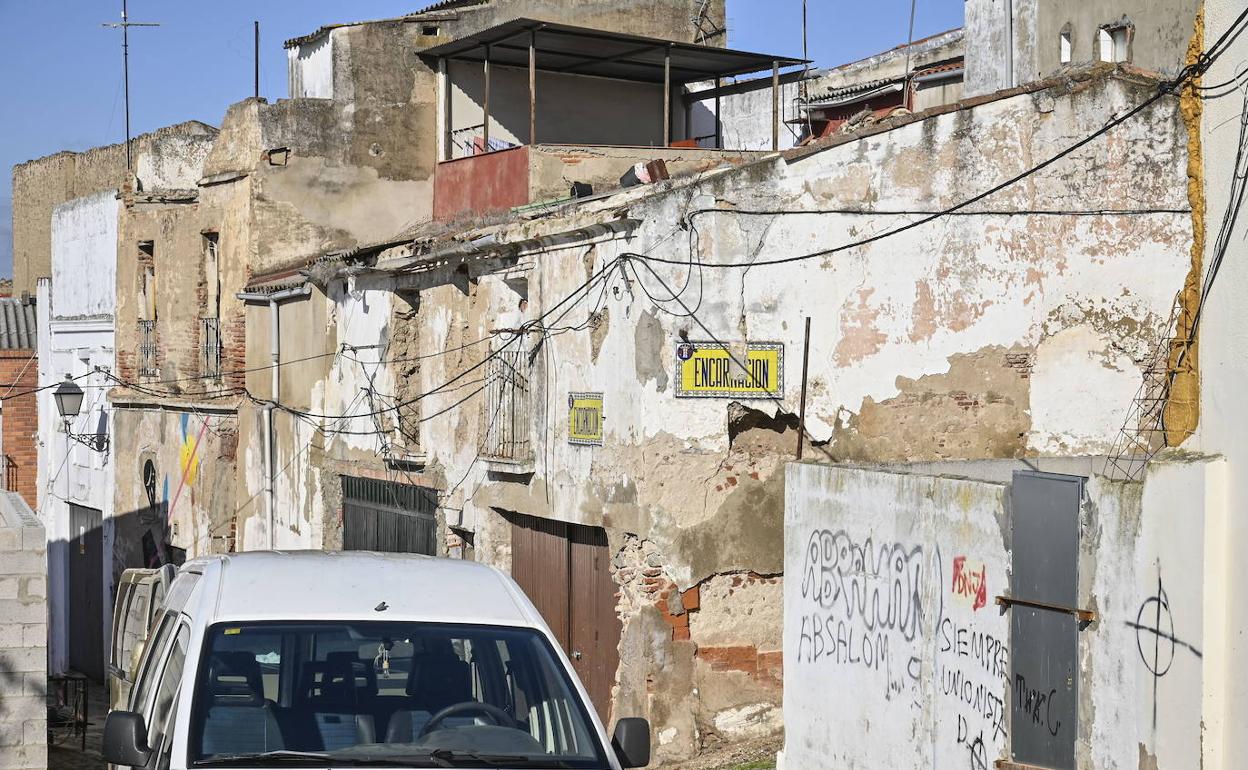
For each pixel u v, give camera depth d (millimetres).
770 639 14234
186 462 26453
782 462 14305
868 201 14406
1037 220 14680
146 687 7223
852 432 14367
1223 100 8492
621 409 14266
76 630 32219
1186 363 8734
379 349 19781
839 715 11086
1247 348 7977
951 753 9500
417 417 19094
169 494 27250
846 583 11031
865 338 14398
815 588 11531
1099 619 8195
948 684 9570
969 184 14586
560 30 21438
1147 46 20984
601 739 6344
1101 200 14734
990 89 24266
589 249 14859
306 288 21781
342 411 21031
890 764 10312
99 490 30438
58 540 33000
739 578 14156
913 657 10031
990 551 9109
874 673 10570
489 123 24750
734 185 14047
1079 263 14742
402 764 5977
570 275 15266
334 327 21438
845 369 14344
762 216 14117
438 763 6016
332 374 21422
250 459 24422
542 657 6629
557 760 6180
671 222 13898
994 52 24203
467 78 24906
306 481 22188
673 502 13883
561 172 21141
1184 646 7625
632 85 25766
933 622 9781
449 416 18125
